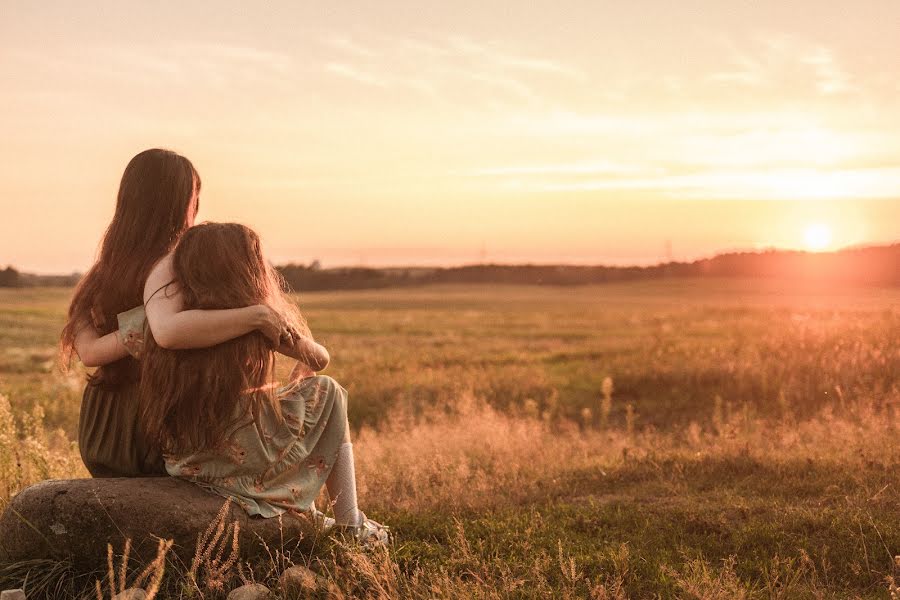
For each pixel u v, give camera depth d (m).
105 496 3.13
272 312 3.27
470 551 3.68
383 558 3.38
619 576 3.50
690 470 5.70
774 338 13.85
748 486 5.17
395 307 76.44
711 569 3.57
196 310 3.16
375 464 6.15
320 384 3.65
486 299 89.69
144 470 3.54
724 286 80.00
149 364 3.24
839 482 4.99
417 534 4.18
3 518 3.20
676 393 12.42
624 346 22.61
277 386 3.47
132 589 2.86
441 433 8.33
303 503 3.55
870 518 4.00
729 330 23.81
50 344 29.80
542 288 110.56
